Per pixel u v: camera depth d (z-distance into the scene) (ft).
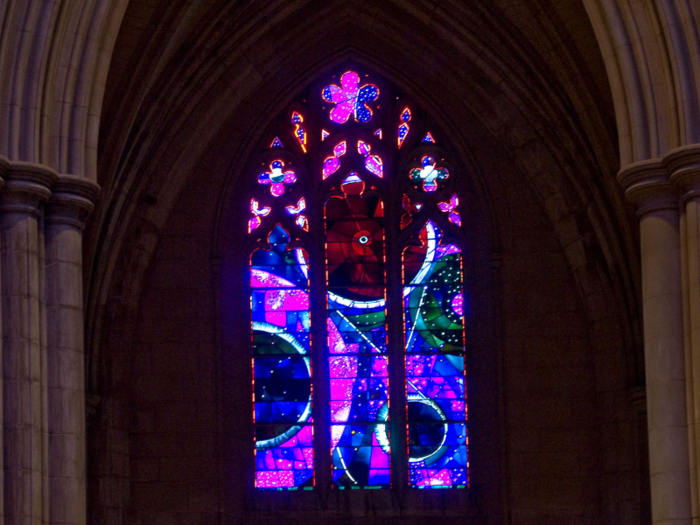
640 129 67.00
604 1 68.03
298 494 96.78
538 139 94.94
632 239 92.53
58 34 66.18
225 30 92.27
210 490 94.58
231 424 96.53
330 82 101.14
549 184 95.61
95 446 92.84
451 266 99.81
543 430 95.50
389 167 100.73
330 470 97.55
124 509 93.45
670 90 66.39
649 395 65.51
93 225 89.40
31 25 65.46
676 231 65.77
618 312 94.27
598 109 88.63
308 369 98.94
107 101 86.69
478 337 98.27
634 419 93.50
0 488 61.87
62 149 66.28
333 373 98.99
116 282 94.73
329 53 98.78
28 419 62.80
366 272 100.17
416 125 100.63
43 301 64.75
